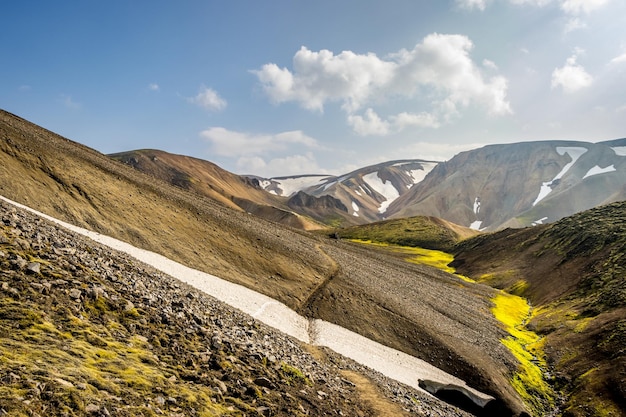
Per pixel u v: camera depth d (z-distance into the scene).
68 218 41.19
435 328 59.12
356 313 55.47
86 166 56.62
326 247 98.44
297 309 50.69
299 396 18.95
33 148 49.25
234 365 18.20
